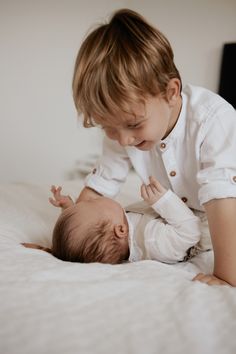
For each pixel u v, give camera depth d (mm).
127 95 667
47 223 1062
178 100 802
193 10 2789
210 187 708
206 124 786
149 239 829
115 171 1070
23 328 464
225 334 466
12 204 1182
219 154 736
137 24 725
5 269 629
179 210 813
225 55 2729
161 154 886
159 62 711
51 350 425
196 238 806
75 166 2961
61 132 2846
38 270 626
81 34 2703
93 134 2922
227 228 687
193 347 435
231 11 2725
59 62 2703
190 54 2871
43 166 2863
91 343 438
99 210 857
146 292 568
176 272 694
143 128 716
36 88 2688
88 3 2680
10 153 2744
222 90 2791
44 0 2553
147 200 844
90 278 619
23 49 2584
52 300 525
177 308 520
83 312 501
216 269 690
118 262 851
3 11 2473
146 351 426
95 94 682
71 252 816
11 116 2676
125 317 494
